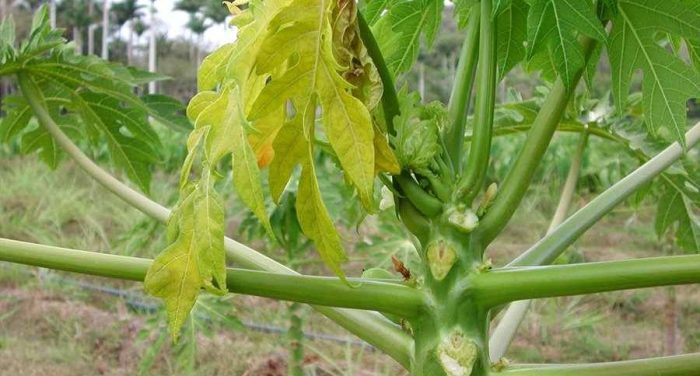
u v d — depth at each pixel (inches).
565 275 16.2
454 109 19.1
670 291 79.2
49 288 109.1
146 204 25.1
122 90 32.7
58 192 152.6
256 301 102.0
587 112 34.0
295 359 57.0
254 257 21.5
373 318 19.7
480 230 17.9
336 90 15.0
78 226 145.7
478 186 17.8
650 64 18.7
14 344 88.8
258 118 15.3
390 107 17.8
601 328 101.4
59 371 81.6
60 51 31.1
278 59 15.1
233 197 73.5
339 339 89.0
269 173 15.8
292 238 54.1
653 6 18.3
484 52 18.1
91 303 110.0
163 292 16.4
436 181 17.8
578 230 20.6
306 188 15.6
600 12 18.8
